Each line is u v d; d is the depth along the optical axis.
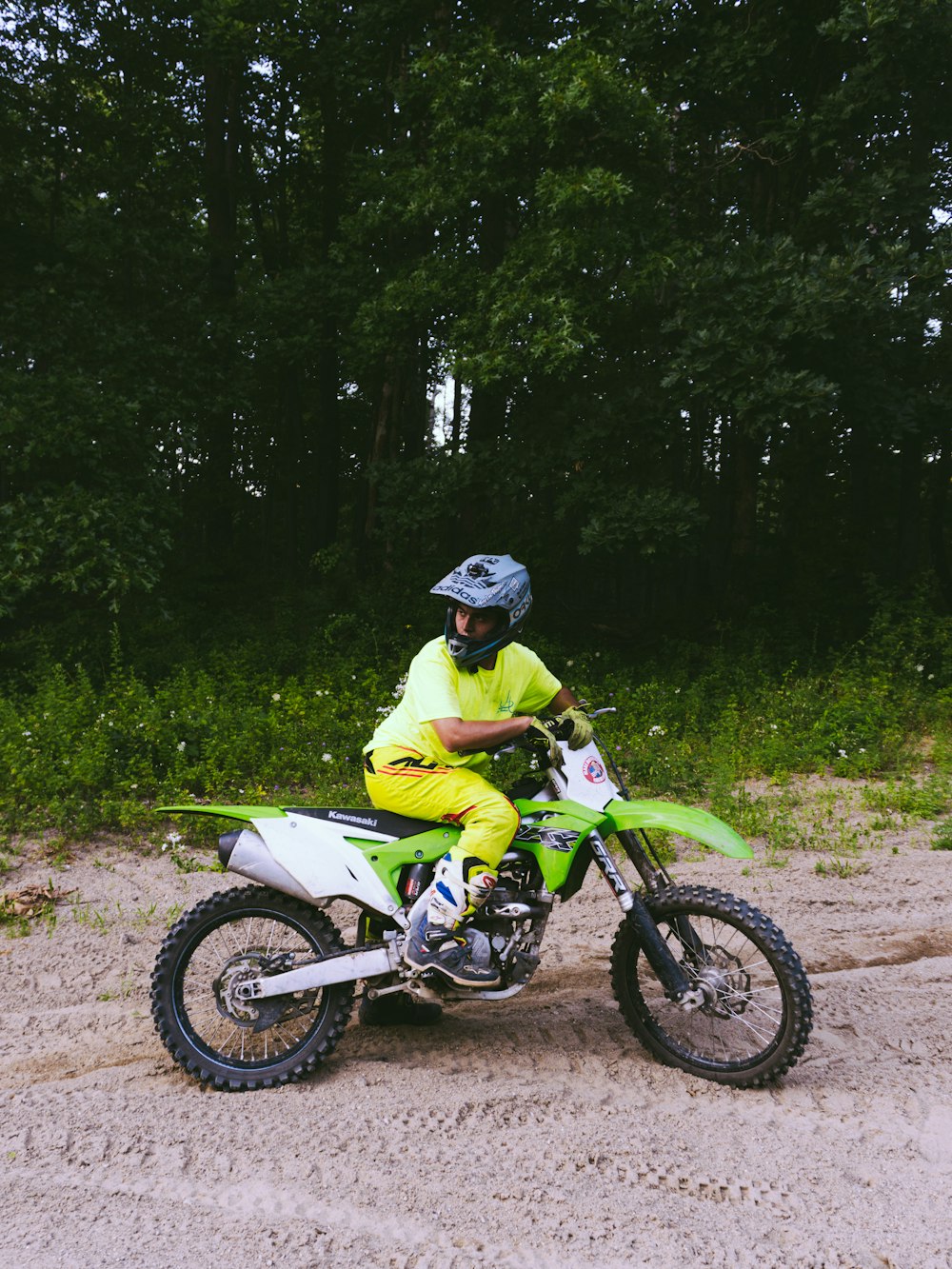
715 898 3.33
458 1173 2.79
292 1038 3.60
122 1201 2.67
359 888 3.37
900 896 5.30
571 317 10.84
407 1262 2.43
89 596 12.59
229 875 5.59
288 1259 2.43
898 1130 3.03
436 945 3.28
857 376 11.70
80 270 13.46
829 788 7.80
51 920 4.90
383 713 8.66
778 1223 2.58
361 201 17.25
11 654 11.07
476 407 14.11
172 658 11.31
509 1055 3.54
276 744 8.01
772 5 12.56
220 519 17.28
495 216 13.09
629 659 12.96
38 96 15.20
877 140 13.52
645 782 7.76
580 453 11.83
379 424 17.36
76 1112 3.12
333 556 16.08
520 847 3.37
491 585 3.20
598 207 10.80
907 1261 2.44
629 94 10.84
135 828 6.31
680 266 11.21
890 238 12.52
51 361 11.77
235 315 14.54
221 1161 2.85
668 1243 2.50
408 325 12.80
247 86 18.27
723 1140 2.98
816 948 4.60
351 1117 3.10
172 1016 3.33
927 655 11.68
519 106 11.21
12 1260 2.41
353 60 14.54
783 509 17.53
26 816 6.38
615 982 3.54
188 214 18.59
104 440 10.89
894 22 10.67
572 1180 2.76
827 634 13.41
